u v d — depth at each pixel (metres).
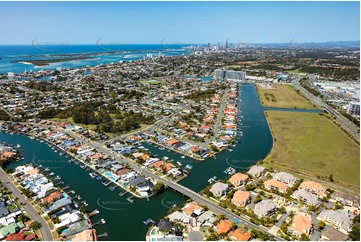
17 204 131.12
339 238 107.06
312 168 168.75
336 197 134.25
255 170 158.75
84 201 133.62
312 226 115.38
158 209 129.38
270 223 116.50
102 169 165.50
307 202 131.00
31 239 107.62
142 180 150.12
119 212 126.62
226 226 113.00
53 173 162.25
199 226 115.19
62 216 121.06
